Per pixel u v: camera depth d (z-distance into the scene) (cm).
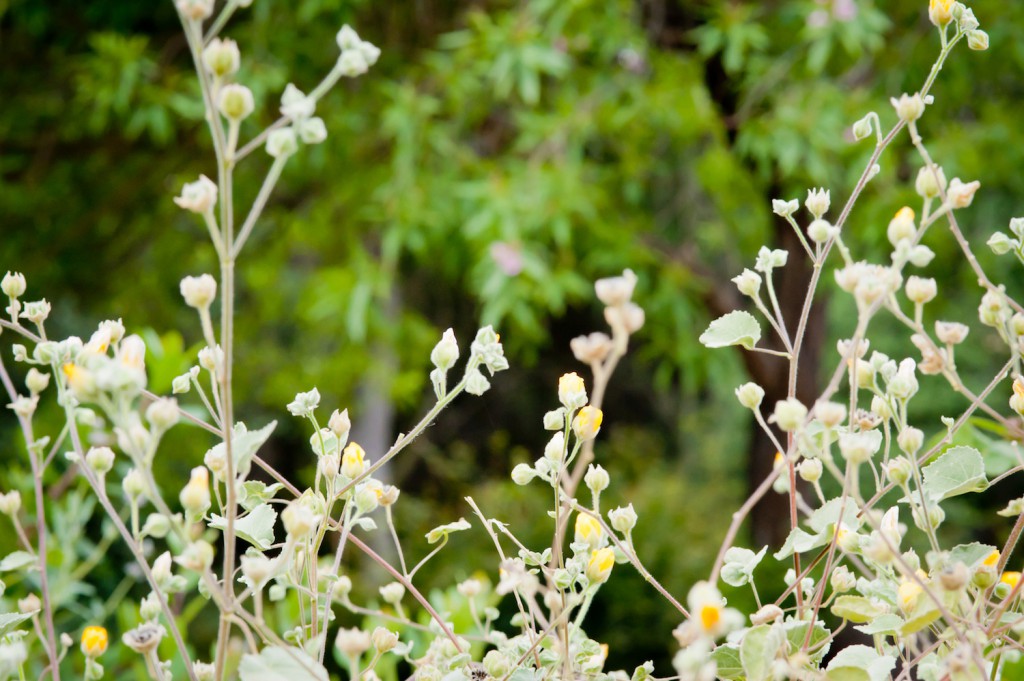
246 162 379
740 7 352
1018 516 76
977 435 103
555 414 77
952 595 64
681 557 587
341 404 441
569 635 79
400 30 393
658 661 519
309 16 331
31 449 76
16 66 402
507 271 312
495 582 501
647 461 809
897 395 72
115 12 376
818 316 445
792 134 330
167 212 412
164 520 59
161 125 342
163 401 56
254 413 579
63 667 147
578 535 79
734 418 852
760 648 63
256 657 60
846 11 317
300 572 76
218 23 52
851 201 75
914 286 66
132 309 434
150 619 71
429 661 84
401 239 333
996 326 75
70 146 410
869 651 72
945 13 76
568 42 347
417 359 430
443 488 726
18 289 77
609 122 354
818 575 121
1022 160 351
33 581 143
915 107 70
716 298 409
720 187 372
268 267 406
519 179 334
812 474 75
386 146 387
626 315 55
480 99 378
